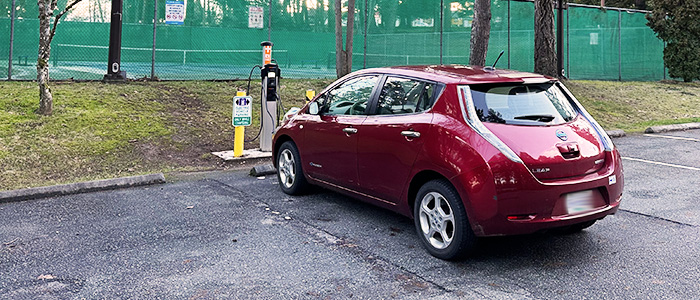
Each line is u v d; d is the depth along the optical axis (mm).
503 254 4590
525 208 4027
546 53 17812
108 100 11305
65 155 8406
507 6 21672
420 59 20547
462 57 20812
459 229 4223
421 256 4543
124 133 9602
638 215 5762
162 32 16781
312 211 5922
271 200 6414
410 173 4684
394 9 20234
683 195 6629
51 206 6086
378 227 5348
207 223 5461
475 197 4078
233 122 8836
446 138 4348
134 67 16594
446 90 4547
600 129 4664
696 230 5207
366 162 5234
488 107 4355
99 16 16422
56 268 4230
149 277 4055
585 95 17172
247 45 18016
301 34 19047
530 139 4156
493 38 21547
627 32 24344
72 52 16109
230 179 7621
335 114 5867
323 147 5914
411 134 4645
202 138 10070
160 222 5484
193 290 3824
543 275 4125
